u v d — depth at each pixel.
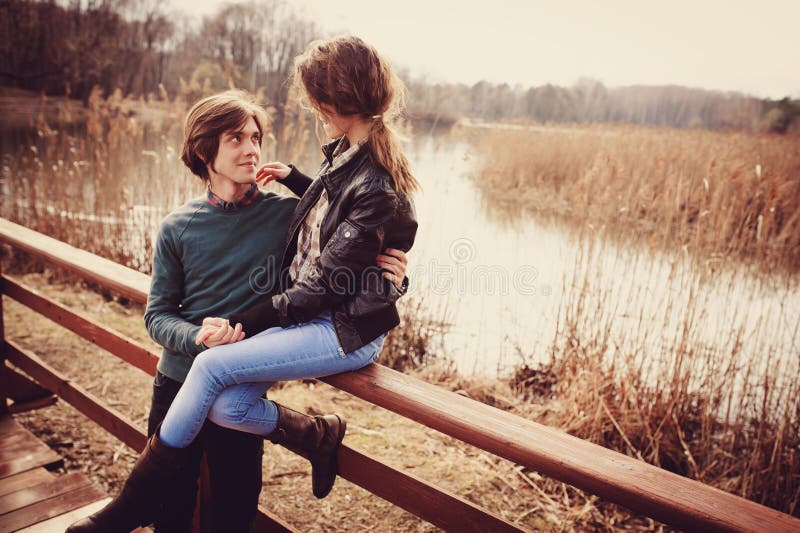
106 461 2.97
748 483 3.00
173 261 1.55
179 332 1.42
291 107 4.73
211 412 1.32
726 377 3.46
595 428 3.30
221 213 1.54
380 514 2.72
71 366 3.99
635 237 5.57
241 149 1.47
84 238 5.80
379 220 1.22
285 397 3.77
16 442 2.53
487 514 1.29
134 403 3.54
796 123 16.91
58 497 2.17
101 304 5.16
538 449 1.06
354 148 1.27
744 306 4.59
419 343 4.32
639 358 3.93
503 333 4.55
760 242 4.62
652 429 3.38
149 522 1.69
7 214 6.16
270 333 1.32
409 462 3.14
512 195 10.31
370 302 1.27
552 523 2.71
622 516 2.79
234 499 1.55
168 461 1.31
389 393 1.30
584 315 4.26
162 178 6.09
